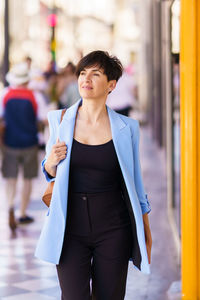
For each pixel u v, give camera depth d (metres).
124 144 3.76
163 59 13.57
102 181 3.72
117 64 3.83
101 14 50.81
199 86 5.05
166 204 10.20
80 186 3.72
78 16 48.66
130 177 3.72
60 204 3.67
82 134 3.77
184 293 5.20
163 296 5.82
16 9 39.44
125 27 49.38
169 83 8.32
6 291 6.04
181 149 5.16
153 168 14.36
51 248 3.71
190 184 5.10
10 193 8.72
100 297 3.80
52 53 25.48
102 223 3.72
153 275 6.49
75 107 3.83
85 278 3.75
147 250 3.95
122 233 3.74
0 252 7.51
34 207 10.34
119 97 12.56
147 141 20.42
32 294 5.95
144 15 27.33
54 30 25.58
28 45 40.88
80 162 3.71
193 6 5.00
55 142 3.86
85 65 3.77
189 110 5.07
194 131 5.07
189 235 5.13
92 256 3.84
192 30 5.01
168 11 8.35
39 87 17.00
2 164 8.74
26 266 6.93
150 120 22.45
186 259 5.16
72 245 3.75
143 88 27.75
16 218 9.52
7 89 8.77
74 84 12.82
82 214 3.72
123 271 3.79
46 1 40.34
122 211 3.77
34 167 8.91
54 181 3.86
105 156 3.72
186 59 5.05
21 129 8.70
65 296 3.78
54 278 6.48
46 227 3.74
